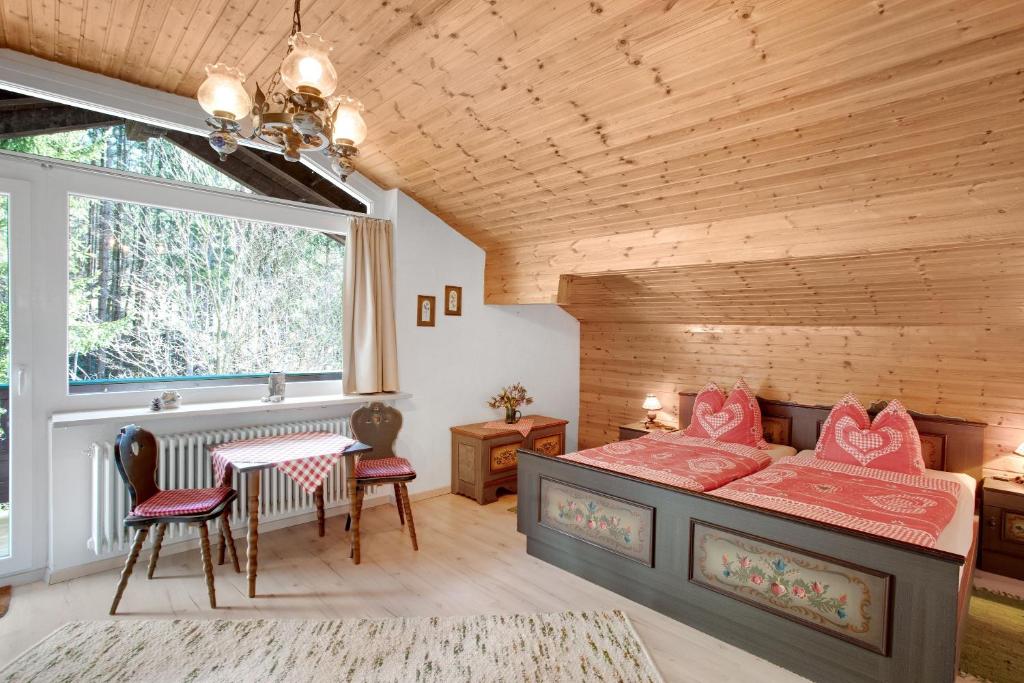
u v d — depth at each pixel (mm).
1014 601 2865
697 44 2205
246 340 3738
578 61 2457
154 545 2959
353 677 2168
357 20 2410
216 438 3359
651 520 2695
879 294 3500
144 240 3311
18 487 2879
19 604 2688
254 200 3658
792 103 2342
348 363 3996
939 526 2393
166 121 3275
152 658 2266
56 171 2949
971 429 3492
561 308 5547
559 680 2160
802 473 3244
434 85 2877
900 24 1891
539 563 3250
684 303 4516
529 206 3879
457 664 2256
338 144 1886
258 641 2400
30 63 2857
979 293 3188
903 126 2277
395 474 3389
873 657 2020
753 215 3145
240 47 2680
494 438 4414
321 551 3395
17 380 2861
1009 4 1724
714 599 2480
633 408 5375
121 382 3260
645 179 3146
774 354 4430
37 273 2908
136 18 2484
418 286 4383
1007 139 2182
